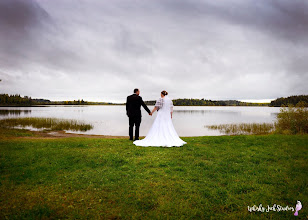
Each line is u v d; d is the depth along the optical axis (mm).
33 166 6254
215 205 3957
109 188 4691
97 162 6625
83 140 10680
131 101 10039
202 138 11477
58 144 9547
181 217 3527
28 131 21531
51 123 29453
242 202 4051
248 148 8625
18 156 7305
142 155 7426
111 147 8688
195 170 5840
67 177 5383
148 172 5680
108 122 36719
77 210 3736
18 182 5027
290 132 17234
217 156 7332
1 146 9023
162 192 4453
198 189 4629
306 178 5164
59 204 3965
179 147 8672
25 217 3502
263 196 4254
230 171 5793
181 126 31469
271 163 6496
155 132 9070
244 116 60719
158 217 3525
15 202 4008
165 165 6301
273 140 10289
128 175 5461
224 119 47281
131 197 4258
